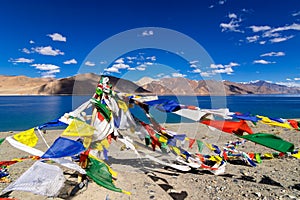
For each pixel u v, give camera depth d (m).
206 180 5.36
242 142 9.20
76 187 4.61
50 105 46.69
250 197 4.44
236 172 5.91
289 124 5.83
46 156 3.77
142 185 4.99
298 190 4.73
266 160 6.92
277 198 4.35
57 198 4.22
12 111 33.94
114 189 4.10
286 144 5.00
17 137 4.55
